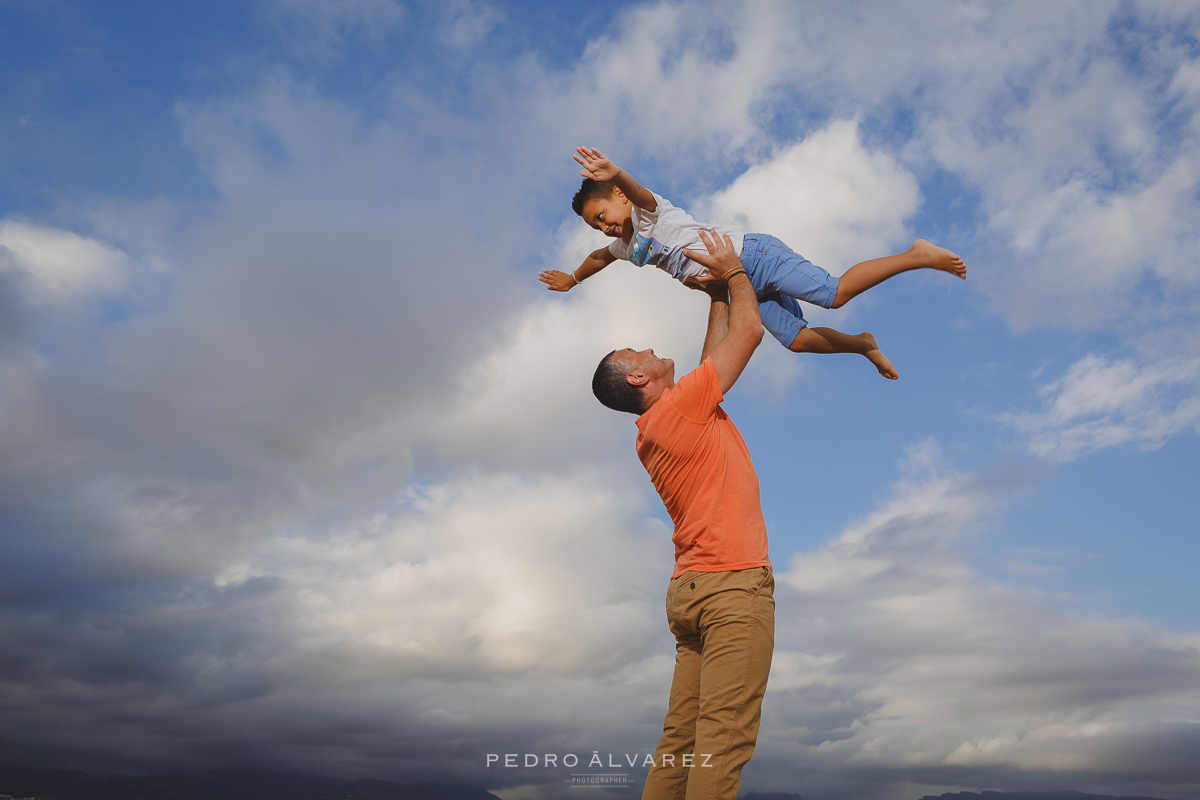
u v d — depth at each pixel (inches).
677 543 127.8
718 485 121.7
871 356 157.8
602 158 139.6
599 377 139.4
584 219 165.3
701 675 117.1
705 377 123.0
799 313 164.7
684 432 122.2
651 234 152.2
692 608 119.5
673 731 127.4
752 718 113.3
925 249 141.9
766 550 121.4
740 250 148.0
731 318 131.9
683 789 125.4
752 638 113.7
